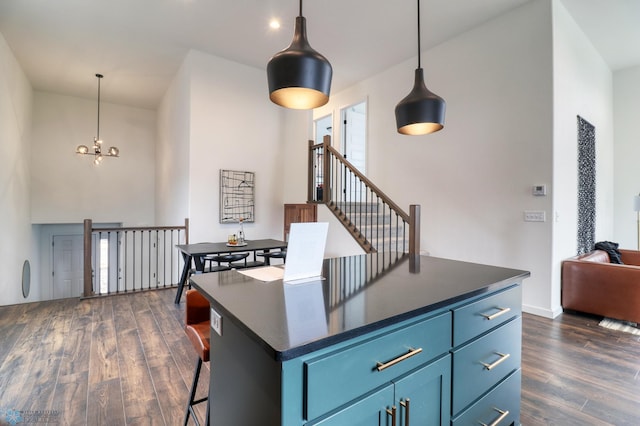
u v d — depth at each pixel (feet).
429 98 6.61
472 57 13.11
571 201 12.10
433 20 12.66
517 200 11.64
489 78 12.51
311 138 19.07
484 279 4.93
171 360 8.05
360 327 2.95
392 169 16.58
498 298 4.79
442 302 3.77
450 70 13.93
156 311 11.78
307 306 3.59
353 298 3.89
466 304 4.19
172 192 19.66
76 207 22.81
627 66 16.53
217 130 16.99
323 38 14.20
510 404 4.99
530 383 6.99
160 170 23.57
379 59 15.98
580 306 10.94
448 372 3.87
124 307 12.24
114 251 25.77
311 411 2.66
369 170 17.94
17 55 16.49
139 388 6.82
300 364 2.63
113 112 24.31
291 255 4.74
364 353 3.02
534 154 11.19
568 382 7.02
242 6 12.31
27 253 19.83
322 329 2.90
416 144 15.35
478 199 12.82
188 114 16.28
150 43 15.33
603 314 10.46
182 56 16.72
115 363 7.88
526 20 11.47
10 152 15.99
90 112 23.44
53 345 8.86
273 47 15.76
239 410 3.40
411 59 15.79
